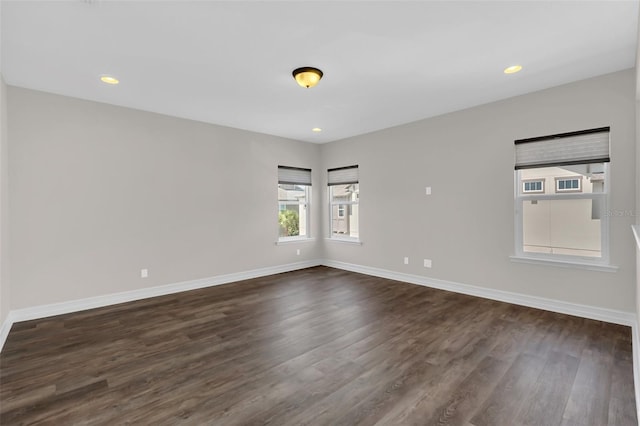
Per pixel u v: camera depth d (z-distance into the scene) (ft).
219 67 9.90
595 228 11.07
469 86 11.63
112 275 13.25
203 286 15.92
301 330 10.29
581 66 10.05
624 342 9.05
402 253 16.79
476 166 13.82
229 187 16.98
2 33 7.82
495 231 13.30
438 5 6.97
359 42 8.52
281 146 19.27
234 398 6.62
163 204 14.67
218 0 6.67
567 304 11.48
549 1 6.85
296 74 10.15
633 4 6.92
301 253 20.44
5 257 10.43
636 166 9.75
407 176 16.44
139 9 6.93
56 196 12.01
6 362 8.23
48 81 10.87
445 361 8.11
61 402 6.51
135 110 13.88
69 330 10.39
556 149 11.71
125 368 7.89
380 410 6.19
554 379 7.23
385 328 10.36
